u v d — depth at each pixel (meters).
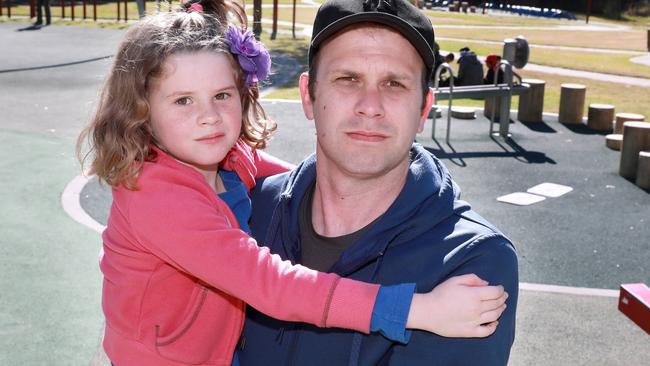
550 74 20.08
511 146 11.77
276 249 2.00
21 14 36.09
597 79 19.42
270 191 2.20
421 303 1.65
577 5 64.44
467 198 8.98
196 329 2.01
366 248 1.78
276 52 22.47
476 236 1.73
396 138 1.75
